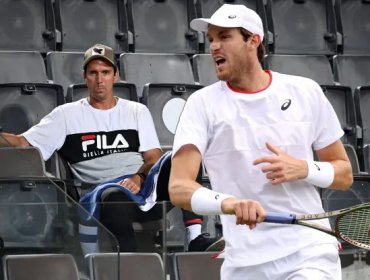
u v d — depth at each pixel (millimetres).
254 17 8227
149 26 19266
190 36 19438
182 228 11531
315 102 8344
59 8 18625
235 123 8188
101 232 10641
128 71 17688
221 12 8211
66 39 18656
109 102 13820
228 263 8312
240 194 8219
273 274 8164
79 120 13680
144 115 13914
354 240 7941
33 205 10688
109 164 13570
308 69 18922
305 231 8156
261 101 8219
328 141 8453
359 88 18031
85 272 10617
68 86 17031
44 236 10672
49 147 13586
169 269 11375
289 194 8156
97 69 13695
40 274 10609
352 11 20531
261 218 7520
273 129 8188
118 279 10742
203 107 8242
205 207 7805
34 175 11062
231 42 8180
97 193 12281
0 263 10609
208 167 8312
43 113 15930
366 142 17906
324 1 20391
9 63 17109
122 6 19047
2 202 10836
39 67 17234
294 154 8242
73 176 13602
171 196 8086
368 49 20469
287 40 20031
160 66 17891
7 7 18359
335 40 20297
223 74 8211
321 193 12469
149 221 11078
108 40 18953
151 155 13773
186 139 8117
